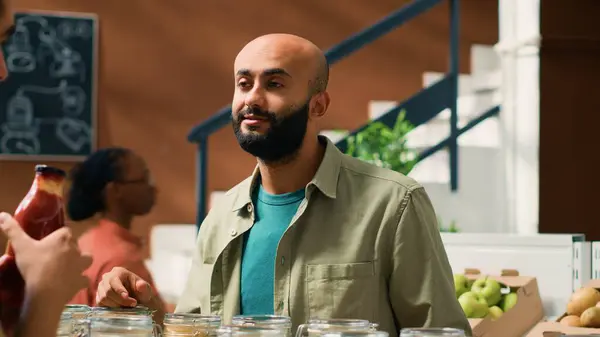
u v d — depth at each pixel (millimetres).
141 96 6914
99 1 6871
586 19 5070
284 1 7152
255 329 1583
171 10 6965
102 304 2043
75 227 3430
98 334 1604
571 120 5082
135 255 3102
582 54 5078
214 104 7016
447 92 6102
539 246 3449
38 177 1453
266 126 2100
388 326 2135
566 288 3408
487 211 6094
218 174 6996
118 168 3236
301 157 2180
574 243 3410
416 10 5633
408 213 2131
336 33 7242
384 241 2127
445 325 2084
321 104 2209
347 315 2102
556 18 5055
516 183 5219
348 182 2203
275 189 2225
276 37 2148
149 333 1624
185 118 6973
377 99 7309
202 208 5145
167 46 6957
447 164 6324
